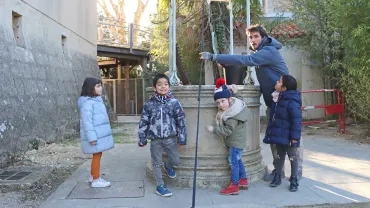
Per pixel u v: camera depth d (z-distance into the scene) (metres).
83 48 13.78
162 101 4.22
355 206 3.86
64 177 5.27
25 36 8.41
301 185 4.58
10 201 4.14
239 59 4.44
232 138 4.23
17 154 6.55
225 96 4.16
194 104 4.49
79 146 8.08
